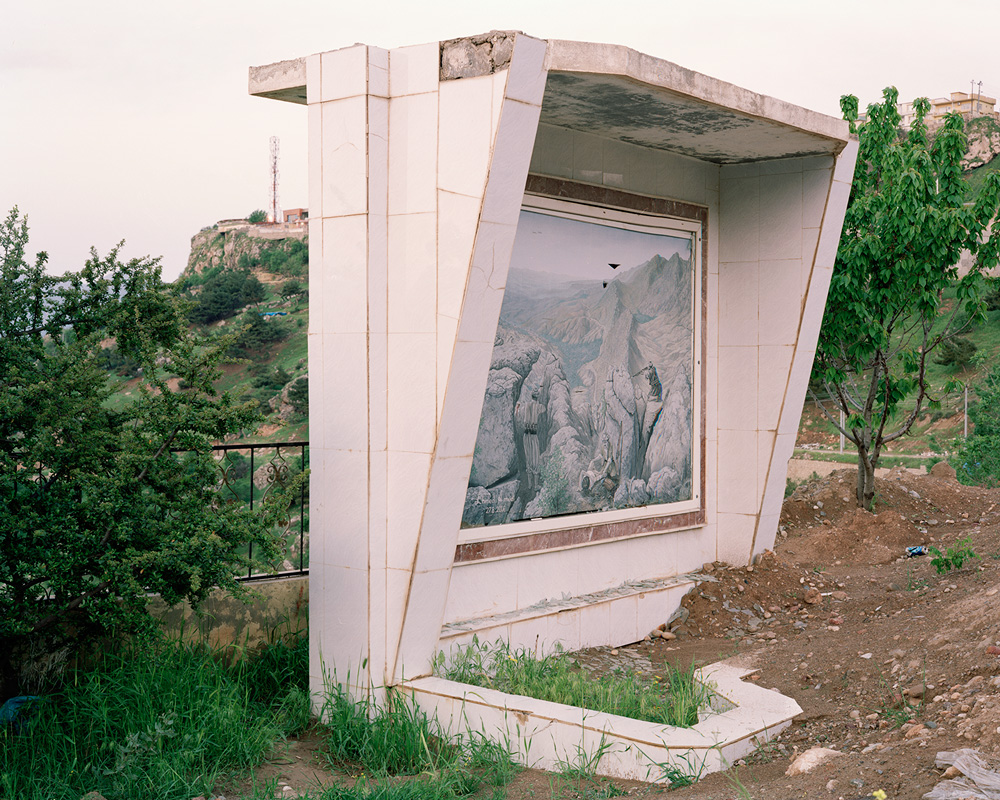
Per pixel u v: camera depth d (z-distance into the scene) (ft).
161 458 18.60
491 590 23.79
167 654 19.65
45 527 16.67
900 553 32.45
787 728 18.33
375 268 19.77
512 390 24.22
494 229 18.99
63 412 17.42
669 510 29.19
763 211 29.84
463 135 18.78
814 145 27.43
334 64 19.97
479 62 18.53
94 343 18.28
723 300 30.73
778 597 28.89
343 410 20.15
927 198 35.42
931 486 40.11
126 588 16.76
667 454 29.14
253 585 22.15
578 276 25.98
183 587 18.15
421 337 19.47
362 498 19.86
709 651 25.08
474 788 16.43
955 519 36.88
